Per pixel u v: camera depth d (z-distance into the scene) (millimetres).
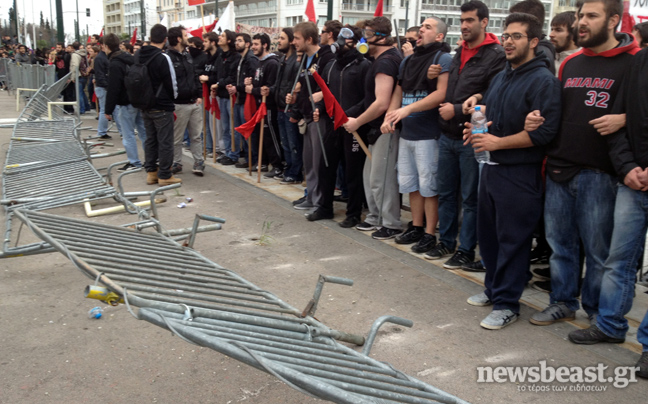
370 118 4863
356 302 3814
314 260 4629
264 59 7398
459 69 4195
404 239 5051
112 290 2332
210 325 2076
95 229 3713
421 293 3988
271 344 2141
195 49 8797
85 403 2641
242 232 5348
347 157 5422
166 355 3090
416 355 3129
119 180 5641
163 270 3121
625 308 3170
